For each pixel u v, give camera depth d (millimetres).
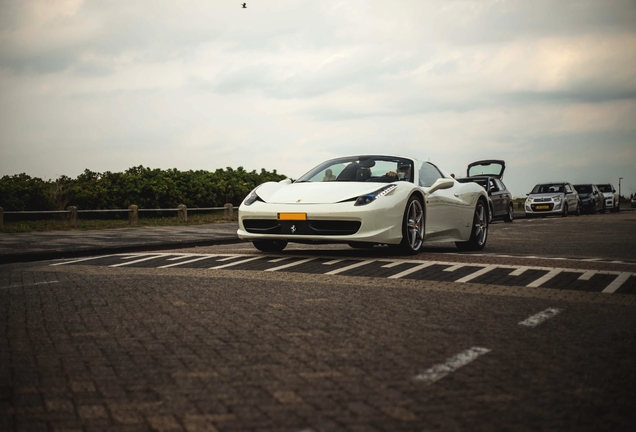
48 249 9883
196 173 25078
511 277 6117
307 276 6297
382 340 3678
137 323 4250
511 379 2936
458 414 2500
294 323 4160
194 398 2715
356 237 7371
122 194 20422
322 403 2627
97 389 2863
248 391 2791
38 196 18141
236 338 3775
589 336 3773
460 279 6016
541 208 27266
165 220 19484
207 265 7367
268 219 7734
